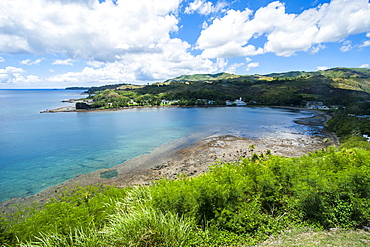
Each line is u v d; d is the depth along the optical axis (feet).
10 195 79.41
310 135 188.44
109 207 26.61
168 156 127.75
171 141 167.84
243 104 545.03
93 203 30.86
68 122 279.90
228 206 22.36
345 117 232.12
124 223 17.57
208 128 226.38
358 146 116.78
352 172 23.89
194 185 25.89
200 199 23.00
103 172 102.42
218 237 20.31
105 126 245.86
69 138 182.19
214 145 152.25
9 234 23.16
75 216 24.17
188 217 21.59
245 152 132.57
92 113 391.65
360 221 21.29
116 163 115.85
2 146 155.43
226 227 21.59
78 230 18.80
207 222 21.67
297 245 17.94
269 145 150.71
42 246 18.11
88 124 261.85
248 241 19.90
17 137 187.32
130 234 16.83
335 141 164.04
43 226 22.22
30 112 402.93
